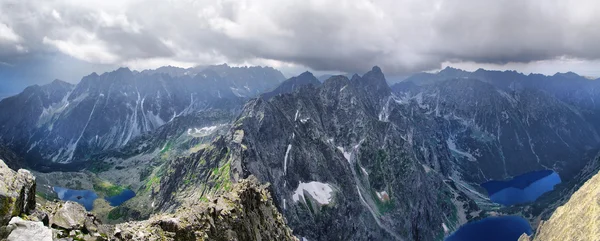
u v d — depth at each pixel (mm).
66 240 25250
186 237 41844
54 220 26797
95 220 30281
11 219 22953
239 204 59812
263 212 71125
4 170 25734
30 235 22625
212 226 48062
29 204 26172
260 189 80938
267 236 65188
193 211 47906
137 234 35375
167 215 44656
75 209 28797
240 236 53781
